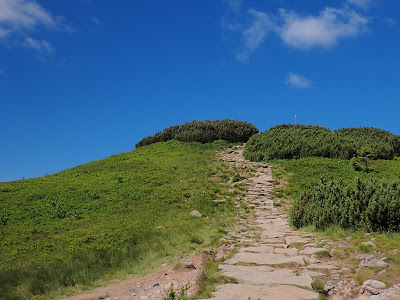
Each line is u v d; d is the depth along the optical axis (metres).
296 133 37.03
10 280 10.26
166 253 12.18
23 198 21.06
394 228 11.35
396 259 8.73
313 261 9.73
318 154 30.75
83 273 10.33
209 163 30.81
